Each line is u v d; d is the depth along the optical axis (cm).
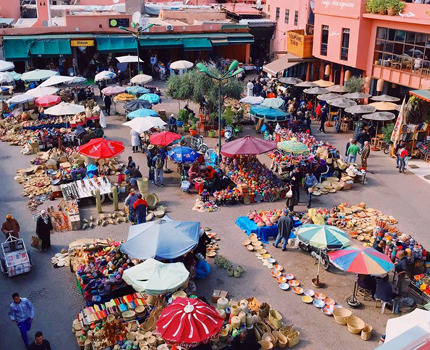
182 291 1391
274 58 4947
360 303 1418
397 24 2881
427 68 2750
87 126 2948
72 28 4150
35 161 2408
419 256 1516
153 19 4903
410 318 1068
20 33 4047
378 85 3044
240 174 2166
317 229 1470
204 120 2998
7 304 1419
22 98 2903
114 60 4419
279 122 2894
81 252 1581
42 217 1659
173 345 1158
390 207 2034
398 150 2412
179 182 2283
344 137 2942
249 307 1372
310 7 4075
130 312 1328
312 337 1287
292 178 2000
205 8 5522
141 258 1376
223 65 4412
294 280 1527
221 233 1812
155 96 3047
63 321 1348
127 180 2192
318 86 3397
